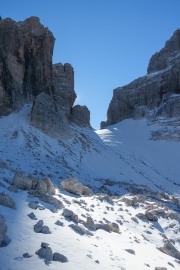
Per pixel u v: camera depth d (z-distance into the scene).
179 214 24.27
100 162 47.25
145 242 16.83
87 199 21.81
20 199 15.16
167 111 86.19
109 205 22.05
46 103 47.62
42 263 9.32
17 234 10.96
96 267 10.23
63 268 9.42
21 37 53.16
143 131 82.69
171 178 51.75
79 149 47.97
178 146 69.69
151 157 60.38
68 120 59.09
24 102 50.78
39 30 58.78
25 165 32.88
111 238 14.67
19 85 51.12
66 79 64.06
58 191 21.28
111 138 66.94
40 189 17.97
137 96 104.06
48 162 37.16
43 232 11.81
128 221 19.80
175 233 20.97
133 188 38.91
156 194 38.09
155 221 21.88
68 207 17.16
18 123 43.66
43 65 58.62
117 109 107.88
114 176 43.31
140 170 50.44
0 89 46.44
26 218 12.83
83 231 13.65
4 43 50.56
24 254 9.61
